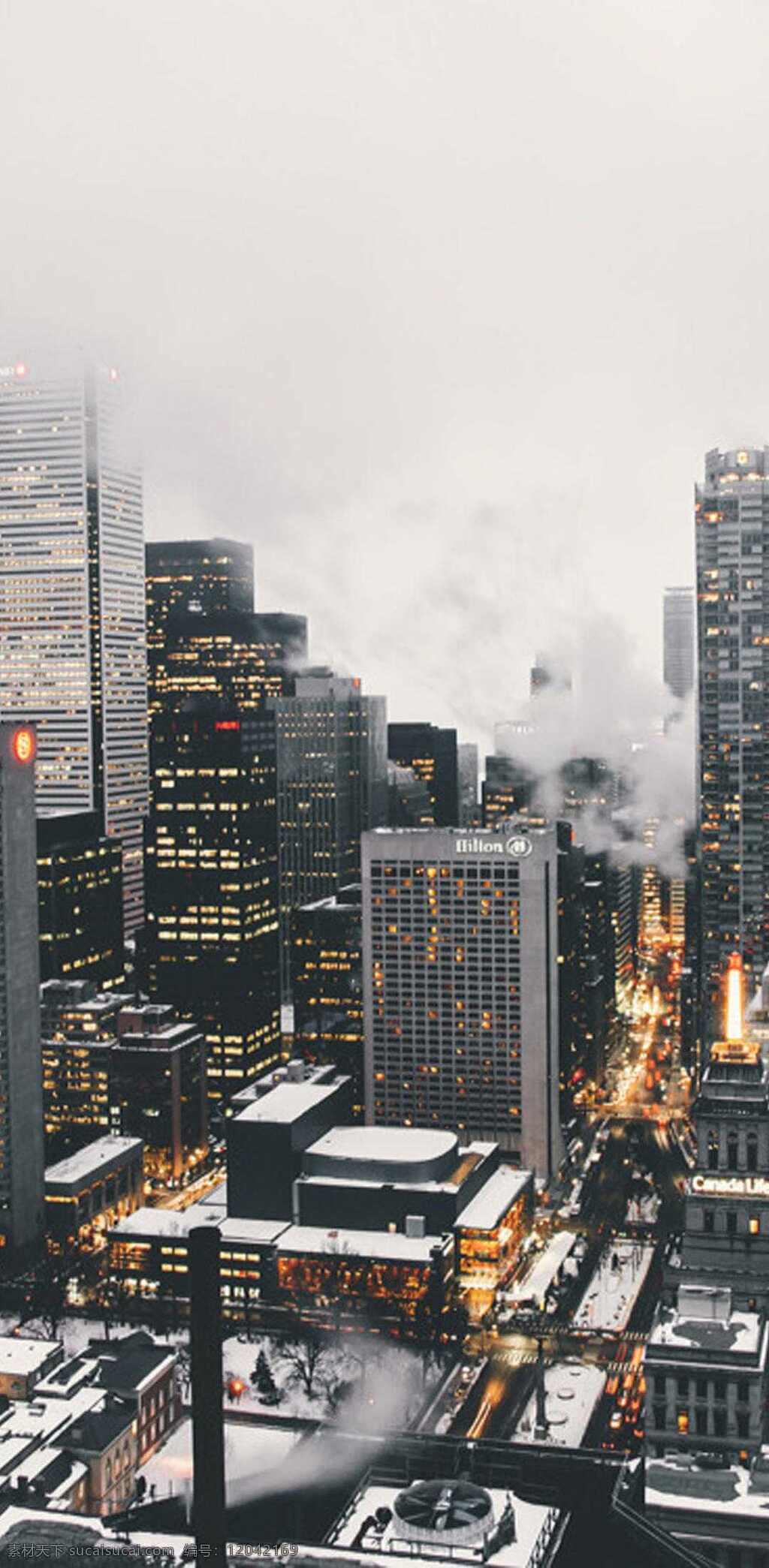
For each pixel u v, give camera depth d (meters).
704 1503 175.25
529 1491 145.88
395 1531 133.62
